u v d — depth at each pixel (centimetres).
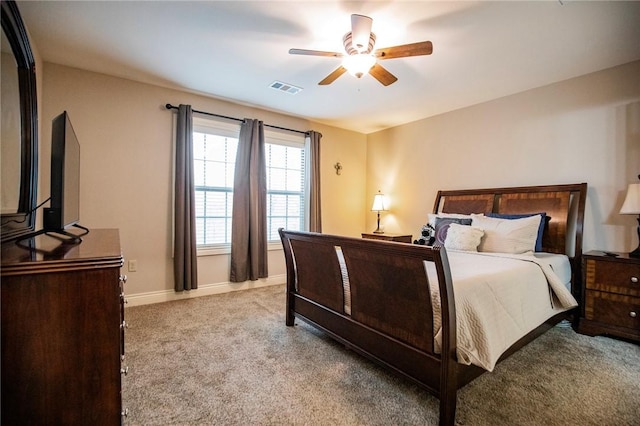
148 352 220
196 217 364
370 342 186
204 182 369
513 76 303
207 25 224
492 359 155
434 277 179
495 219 310
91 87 299
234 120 383
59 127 124
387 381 185
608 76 285
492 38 236
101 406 90
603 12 204
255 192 391
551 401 167
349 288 209
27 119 148
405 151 470
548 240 305
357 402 165
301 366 202
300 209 456
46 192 275
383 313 178
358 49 209
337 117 444
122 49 258
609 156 284
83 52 263
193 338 244
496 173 363
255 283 402
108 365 90
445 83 321
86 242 132
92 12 208
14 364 81
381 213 505
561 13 205
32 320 82
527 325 198
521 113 342
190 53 265
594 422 151
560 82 314
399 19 214
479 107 380
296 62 280
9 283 80
